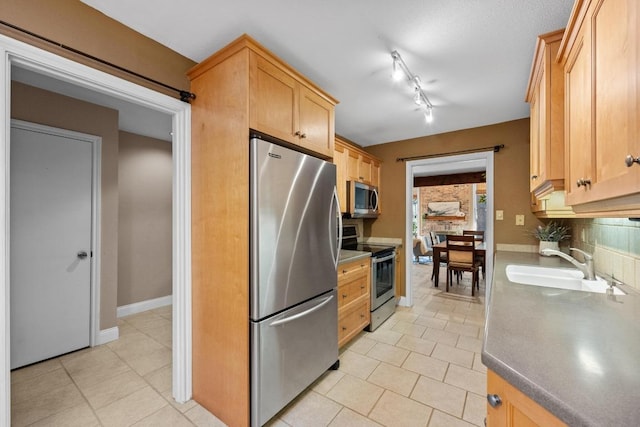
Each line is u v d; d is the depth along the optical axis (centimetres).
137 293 348
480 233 603
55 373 213
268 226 154
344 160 303
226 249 160
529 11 143
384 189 390
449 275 475
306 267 181
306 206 181
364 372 212
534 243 290
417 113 280
